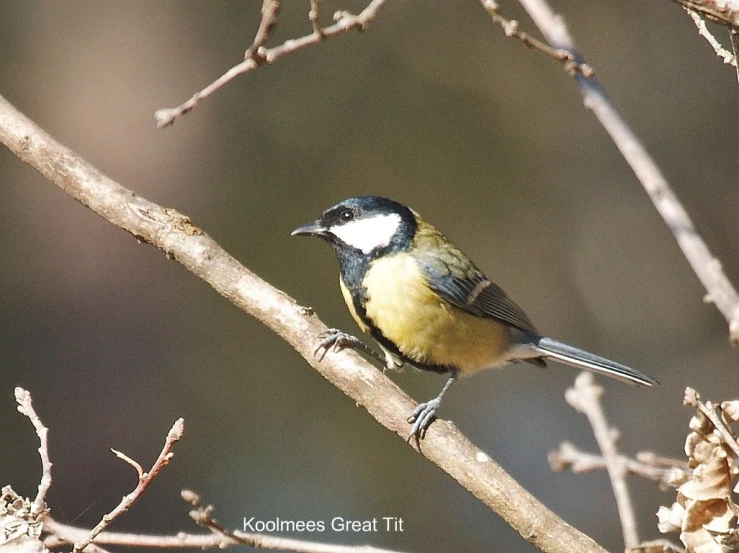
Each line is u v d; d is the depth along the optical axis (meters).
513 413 12.95
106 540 4.45
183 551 10.79
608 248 13.25
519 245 13.05
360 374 5.18
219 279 5.29
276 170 12.46
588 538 4.53
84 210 12.45
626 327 13.17
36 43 12.53
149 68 12.58
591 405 4.89
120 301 12.27
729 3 3.60
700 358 12.97
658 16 13.21
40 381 11.71
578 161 13.25
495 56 12.74
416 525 11.66
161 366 12.16
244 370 12.27
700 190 13.18
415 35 12.66
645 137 13.26
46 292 12.10
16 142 5.38
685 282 13.17
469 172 12.80
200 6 12.77
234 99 12.60
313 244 12.26
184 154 12.45
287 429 12.05
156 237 5.30
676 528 4.12
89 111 12.43
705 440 3.96
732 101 13.21
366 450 12.01
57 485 11.18
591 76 3.80
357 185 12.48
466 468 4.83
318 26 4.11
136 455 11.58
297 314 5.28
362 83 12.59
